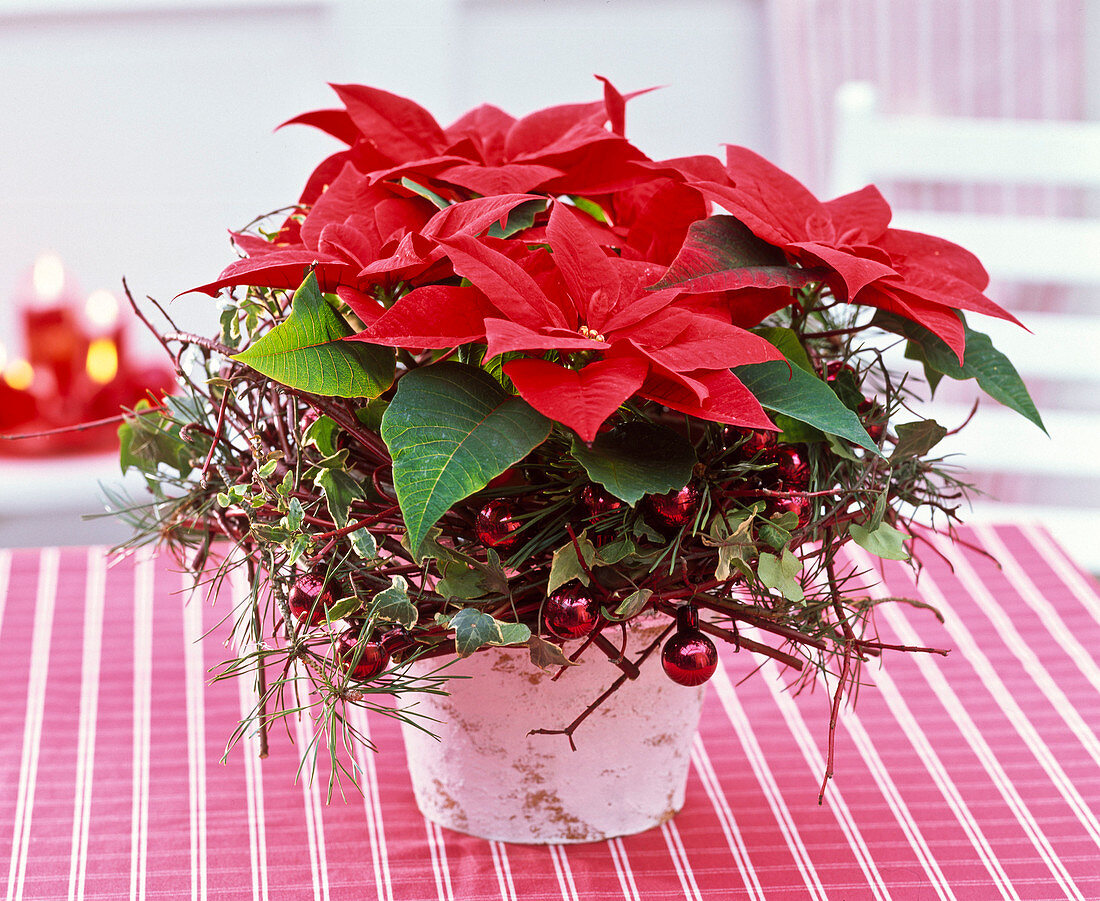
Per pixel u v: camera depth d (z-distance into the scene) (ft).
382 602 5.25
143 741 6.22
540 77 16.26
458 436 5.13
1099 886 5.73
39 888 5.68
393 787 6.06
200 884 5.71
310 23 15.78
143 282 16.39
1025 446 10.35
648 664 5.67
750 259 5.45
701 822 5.94
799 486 5.44
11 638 6.68
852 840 5.88
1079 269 10.27
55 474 11.53
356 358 5.28
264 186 16.33
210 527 5.85
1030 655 6.66
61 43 15.34
